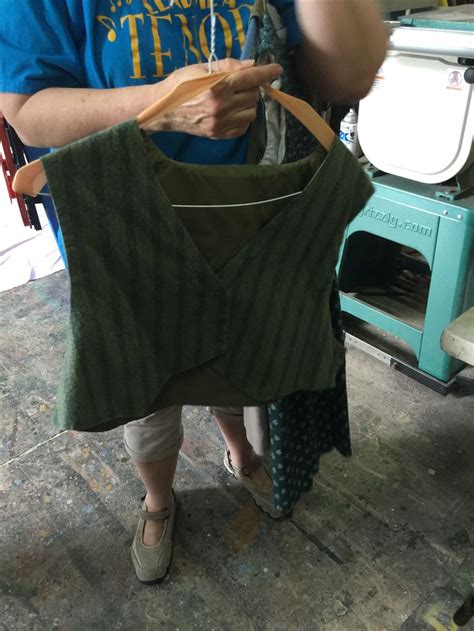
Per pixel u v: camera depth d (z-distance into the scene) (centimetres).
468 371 175
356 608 115
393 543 127
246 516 135
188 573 123
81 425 73
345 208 72
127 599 119
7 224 268
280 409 92
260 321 76
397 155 151
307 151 83
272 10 73
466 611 109
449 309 152
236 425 125
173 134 79
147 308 71
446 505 135
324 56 72
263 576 122
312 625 113
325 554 125
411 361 178
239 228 69
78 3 72
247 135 82
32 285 229
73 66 75
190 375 80
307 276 78
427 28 125
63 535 132
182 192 64
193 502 138
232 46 82
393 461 146
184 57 79
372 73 75
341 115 91
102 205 60
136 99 68
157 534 125
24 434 159
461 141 136
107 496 141
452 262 146
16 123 75
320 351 86
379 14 71
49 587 121
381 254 204
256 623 113
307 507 135
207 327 74
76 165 57
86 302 66
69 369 70
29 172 61
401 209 152
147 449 112
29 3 69
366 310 178
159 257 66
